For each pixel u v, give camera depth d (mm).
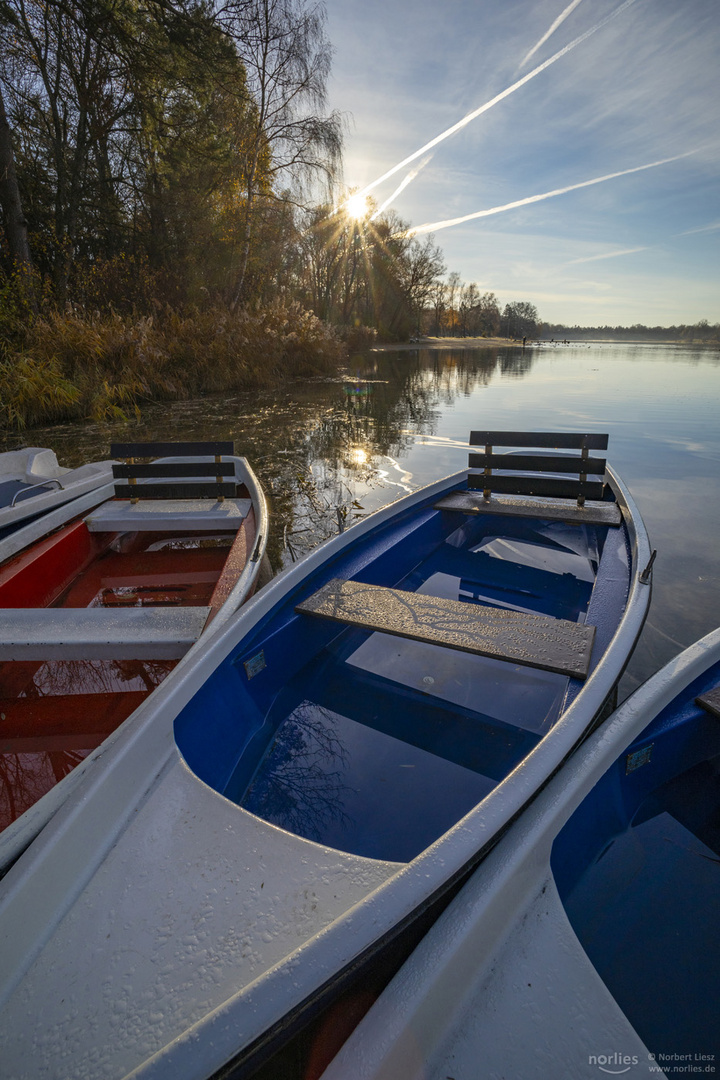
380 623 2035
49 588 2912
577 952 1036
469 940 977
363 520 3086
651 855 1418
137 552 3656
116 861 1256
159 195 15297
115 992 1010
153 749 1504
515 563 3334
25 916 1088
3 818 1622
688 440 8000
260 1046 782
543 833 1191
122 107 14188
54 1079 886
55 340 9992
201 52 12562
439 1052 887
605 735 1460
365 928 923
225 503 3732
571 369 23406
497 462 3771
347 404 11414
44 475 4246
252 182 15719
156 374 11219
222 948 1073
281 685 2158
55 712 2105
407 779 1729
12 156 11148
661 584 3621
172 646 1988
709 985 1160
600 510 3438
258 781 1732
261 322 14547
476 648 1854
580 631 1964
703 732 1684
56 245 13484
